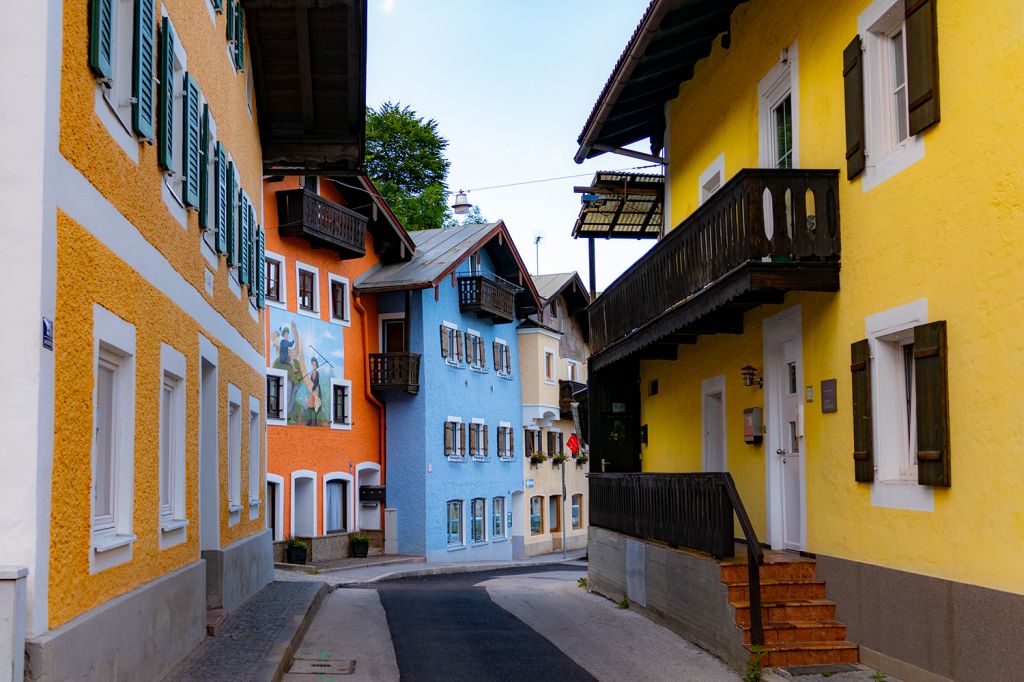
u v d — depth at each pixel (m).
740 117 14.23
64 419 6.11
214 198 12.25
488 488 40.81
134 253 7.81
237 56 13.96
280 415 29.33
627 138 19.03
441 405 36.75
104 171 6.98
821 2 11.36
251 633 11.31
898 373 9.84
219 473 12.86
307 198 29.69
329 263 32.59
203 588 10.57
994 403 7.90
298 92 16.64
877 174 9.89
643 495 14.84
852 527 10.40
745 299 12.36
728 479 11.07
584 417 40.91
